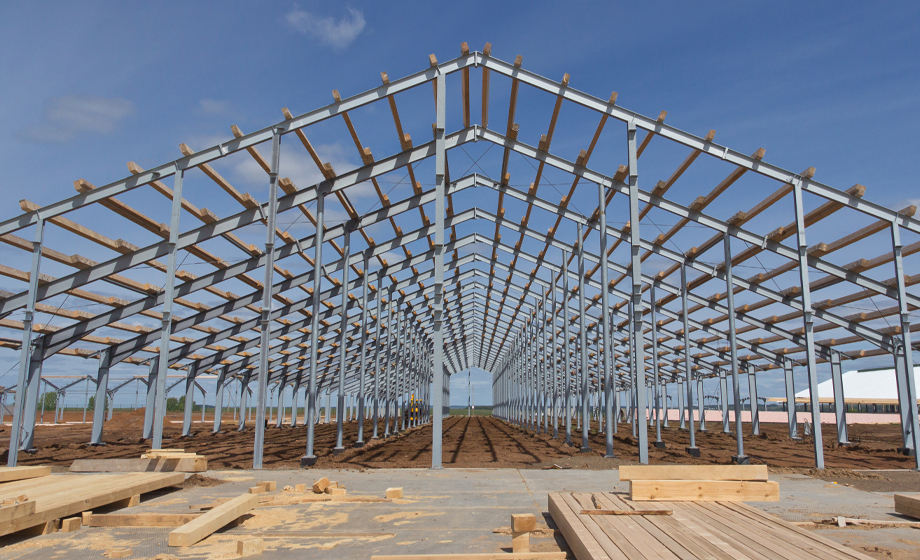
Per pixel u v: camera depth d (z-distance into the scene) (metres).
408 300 26.03
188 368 25.47
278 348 25.67
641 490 6.86
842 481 10.91
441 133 12.95
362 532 6.27
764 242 14.98
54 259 13.62
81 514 7.04
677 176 14.03
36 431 29.83
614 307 24.05
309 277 18.48
